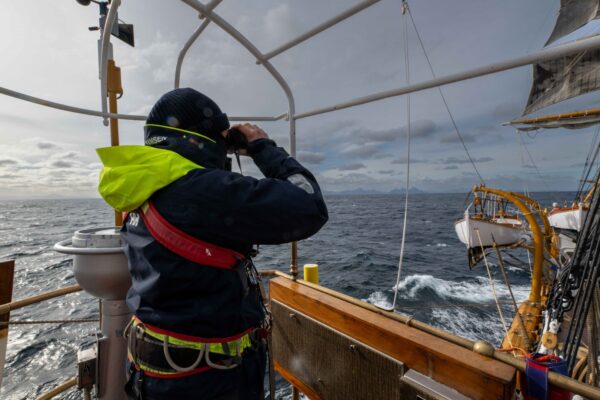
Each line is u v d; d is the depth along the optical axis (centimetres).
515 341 603
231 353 105
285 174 114
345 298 197
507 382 116
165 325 100
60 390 207
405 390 143
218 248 100
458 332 1268
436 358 138
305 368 208
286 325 225
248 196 93
